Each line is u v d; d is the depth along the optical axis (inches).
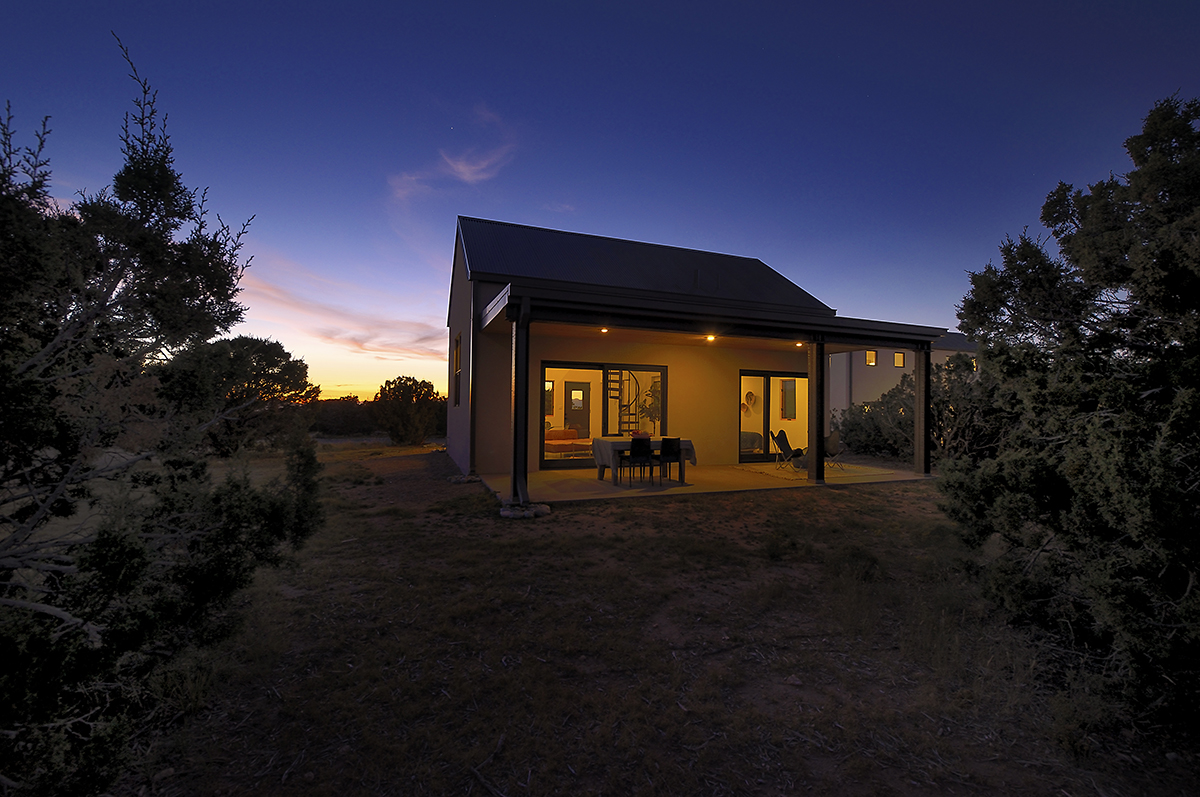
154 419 96.0
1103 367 117.9
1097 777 85.0
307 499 123.9
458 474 432.1
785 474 430.3
